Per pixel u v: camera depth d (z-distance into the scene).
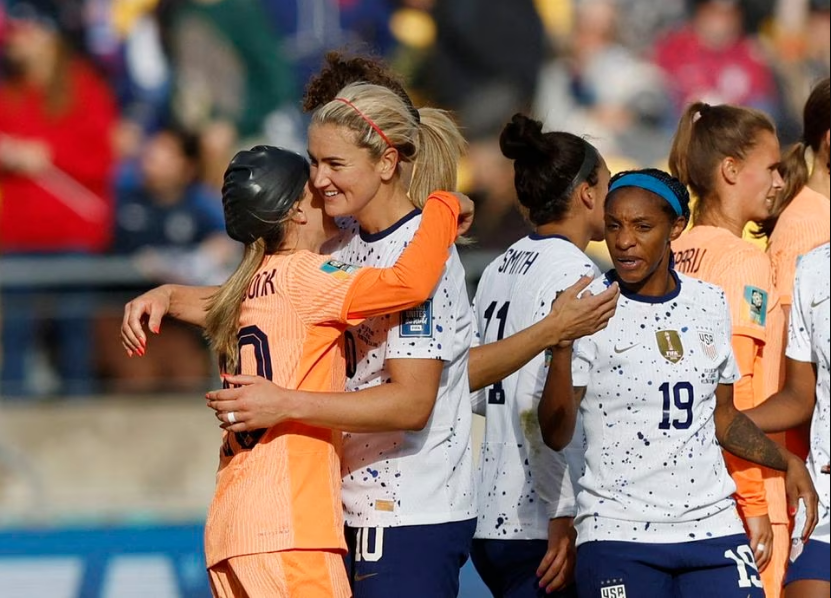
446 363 12.81
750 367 14.64
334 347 12.52
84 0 32.38
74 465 28.89
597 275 14.16
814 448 13.19
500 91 35.00
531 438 14.03
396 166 12.75
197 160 32.47
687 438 12.87
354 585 12.77
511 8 35.16
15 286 30.59
